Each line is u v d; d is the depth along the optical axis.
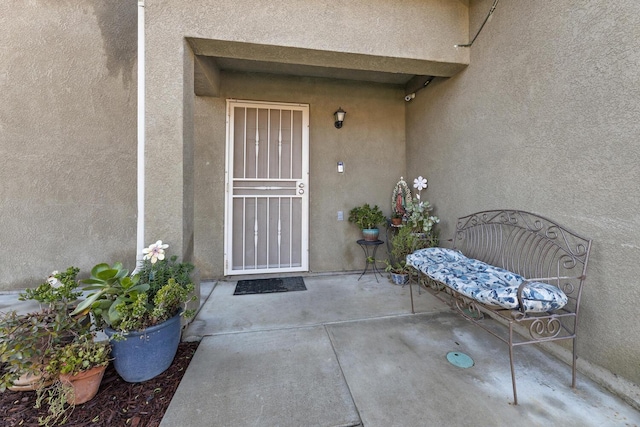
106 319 1.56
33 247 2.98
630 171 1.44
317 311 2.56
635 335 1.42
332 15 2.37
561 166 1.79
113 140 3.15
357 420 1.35
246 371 1.71
